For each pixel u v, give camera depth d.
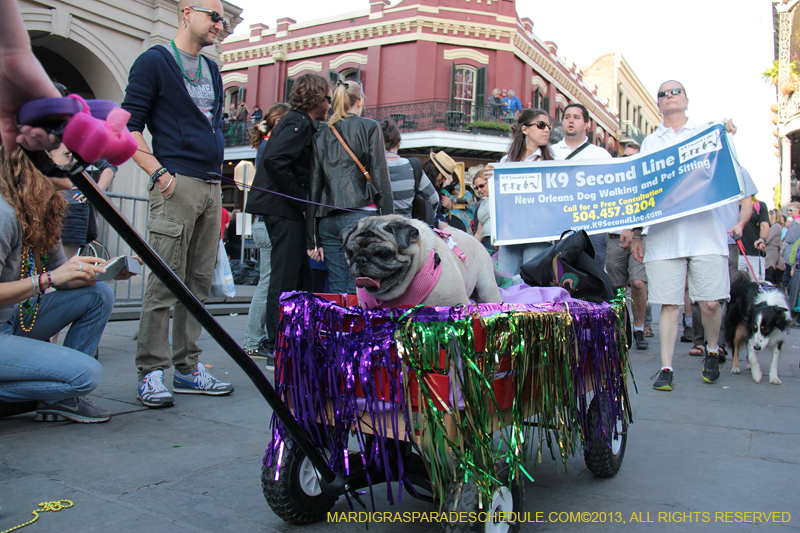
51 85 1.23
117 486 2.36
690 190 4.34
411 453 2.15
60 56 9.90
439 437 1.77
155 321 3.56
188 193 3.52
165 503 2.22
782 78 21.03
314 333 2.01
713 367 4.75
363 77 20.69
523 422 2.04
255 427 3.18
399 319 1.89
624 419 2.72
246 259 14.64
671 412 3.82
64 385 2.90
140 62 3.43
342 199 3.85
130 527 2.02
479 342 1.82
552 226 4.59
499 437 2.00
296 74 22.14
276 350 2.10
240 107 22.11
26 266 2.95
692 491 2.51
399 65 20.14
